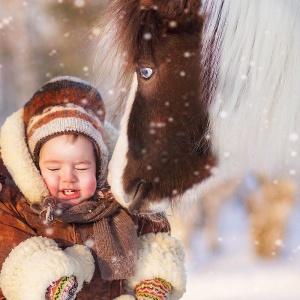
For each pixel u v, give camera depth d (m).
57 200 5.57
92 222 5.61
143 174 5.88
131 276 5.52
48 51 23.38
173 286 5.69
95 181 5.61
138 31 5.82
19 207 5.53
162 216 5.95
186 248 13.85
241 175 6.07
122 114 6.17
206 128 5.79
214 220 13.39
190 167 5.90
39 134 5.50
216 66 5.57
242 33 5.43
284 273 12.48
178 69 5.75
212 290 11.79
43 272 5.11
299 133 5.56
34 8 24.38
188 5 5.68
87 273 5.42
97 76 6.26
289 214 10.77
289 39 5.36
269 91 5.45
